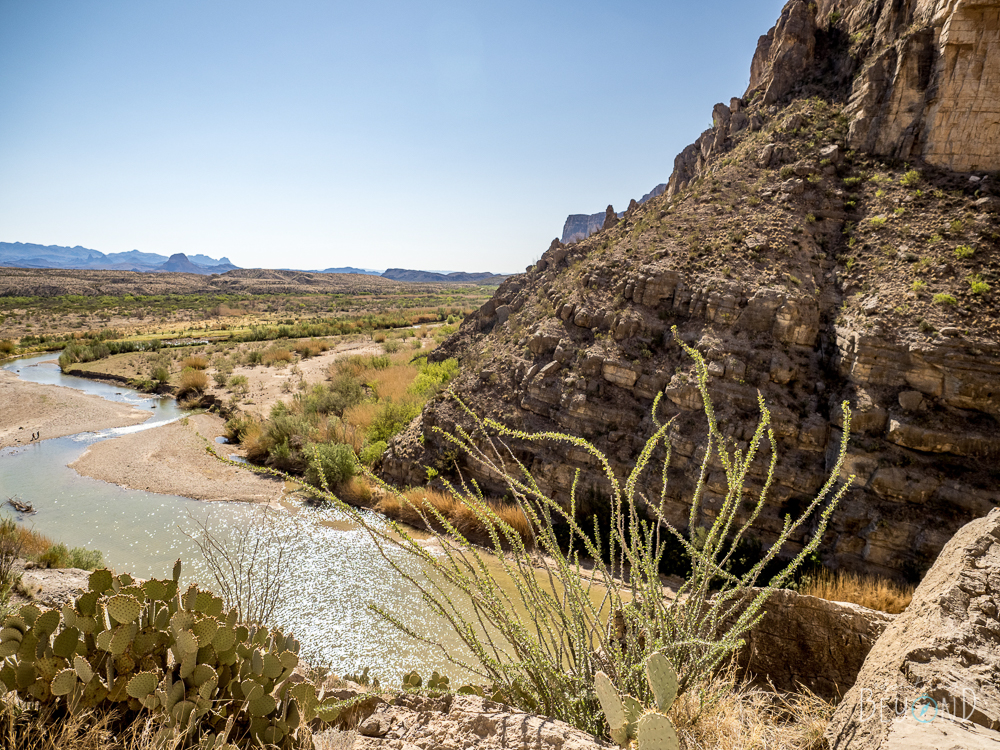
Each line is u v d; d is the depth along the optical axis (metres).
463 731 2.62
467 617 10.48
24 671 2.50
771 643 4.14
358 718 2.97
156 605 2.83
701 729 2.79
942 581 3.00
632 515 3.08
